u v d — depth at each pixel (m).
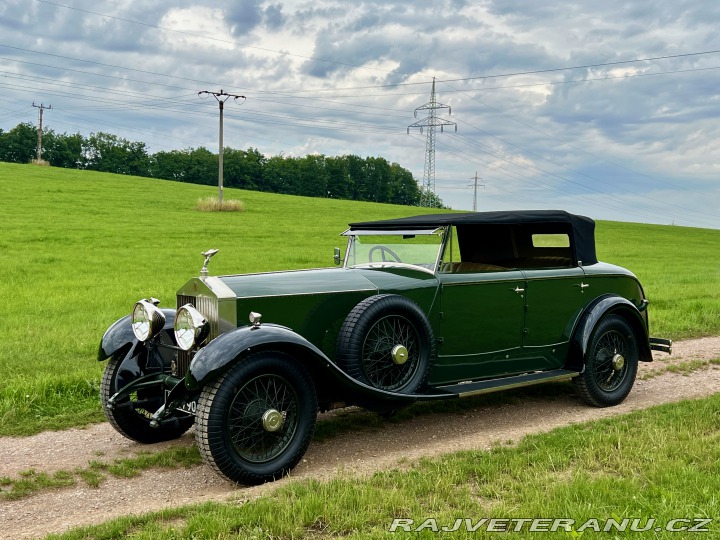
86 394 7.26
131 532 4.02
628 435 5.56
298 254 25.92
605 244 41.56
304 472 5.14
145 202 46.69
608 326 7.13
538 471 4.80
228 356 4.68
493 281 6.57
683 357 9.70
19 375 7.53
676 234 53.81
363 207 61.53
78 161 128.38
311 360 5.14
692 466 4.71
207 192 61.19
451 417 6.73
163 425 6.09
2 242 25.50
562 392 7.75
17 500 4.68
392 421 6.56
